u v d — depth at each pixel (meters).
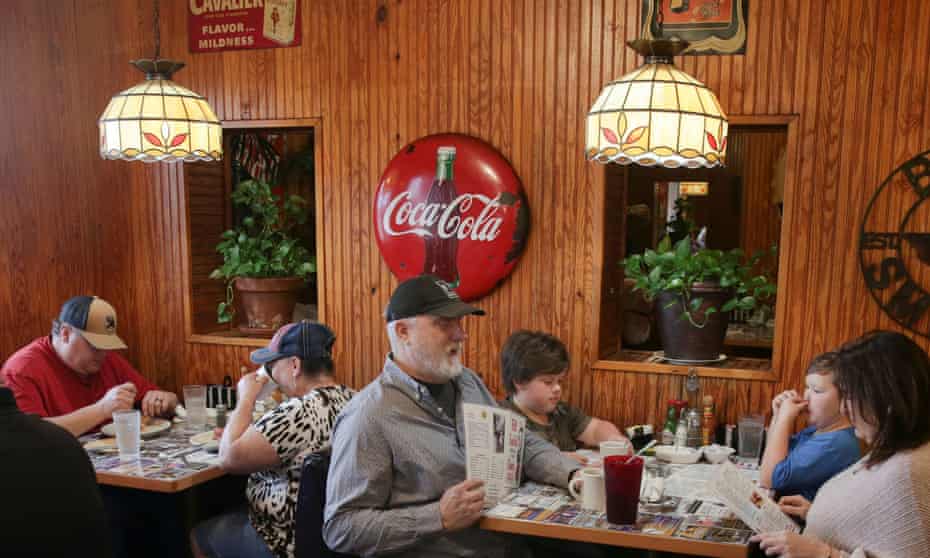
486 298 3.26
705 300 2.99
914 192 2.72
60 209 3.72
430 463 2.01
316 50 3.39
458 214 3.18
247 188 3.62
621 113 1.98
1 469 1.60
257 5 3.45
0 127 3.52
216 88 3.56
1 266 3.55
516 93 3.14
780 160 3.97
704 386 3.01
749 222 4.14
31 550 1.59
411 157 3.24
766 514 1.84
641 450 2.66
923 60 2.68
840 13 2.75
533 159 3.14
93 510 1.71
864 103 2.75
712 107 2.03
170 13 3.59
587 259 3.11
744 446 2.65
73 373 3.04
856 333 2.83
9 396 1.69
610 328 3.32
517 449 2.05
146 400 3.14
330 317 3.51
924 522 1.58
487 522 1.91
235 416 2.49
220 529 2.58
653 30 2.87
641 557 2.47
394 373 2.09
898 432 1.63
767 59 2.84
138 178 3.72
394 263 3.30
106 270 3.81
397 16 3.26
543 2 3.07
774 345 2.93
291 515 2.33
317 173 3.46
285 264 3.64
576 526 1.86
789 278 2.89
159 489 2.34
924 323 2.75
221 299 3.92
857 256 2.81
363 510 1.94
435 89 3.24
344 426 2.04
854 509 1.68
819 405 2.22
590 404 3.16
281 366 2.56
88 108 3.72
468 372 2.34
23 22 3.55
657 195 3.81
